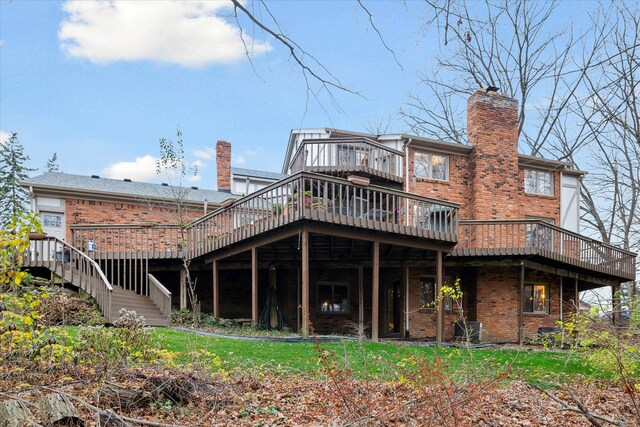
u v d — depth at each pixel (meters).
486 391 6.11
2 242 5.59
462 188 20.28
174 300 19.47
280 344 11.48
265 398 7.01
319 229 13.05
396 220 18.59
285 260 17.20
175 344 9.95
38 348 6.38
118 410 5.80
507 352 13.01
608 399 8.73
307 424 5.98
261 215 15.23
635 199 23.34
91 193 19.75
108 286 12.77
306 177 12.79
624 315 9.85
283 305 18.80
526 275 19.97
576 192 22.48
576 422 7.32
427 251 16.17
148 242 18.56
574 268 18.97
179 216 20.44
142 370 6.82
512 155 20.47
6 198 29.73
